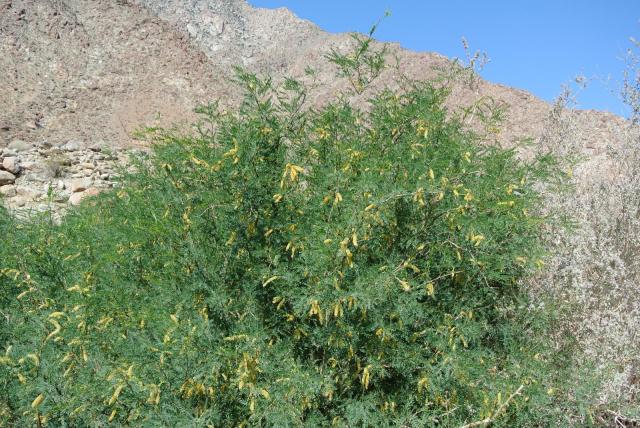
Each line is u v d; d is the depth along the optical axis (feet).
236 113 12.66
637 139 19.95
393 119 12.84
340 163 12.29
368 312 11.22
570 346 14.15
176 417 10.18
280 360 10.77
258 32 220.23
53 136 79.10
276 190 11.84
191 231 11.94
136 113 90.58
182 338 10.03
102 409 10.77
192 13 220.84
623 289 14.79
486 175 12.69
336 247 10.50
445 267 12.26
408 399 11.55
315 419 10.66
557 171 13.98
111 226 14.02
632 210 16.92
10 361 11.05
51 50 102.83
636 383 14.08
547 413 12.48
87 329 11.49
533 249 13.28
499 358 13.07
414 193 10.77
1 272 13.05
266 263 11.93
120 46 106.22
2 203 16.57
